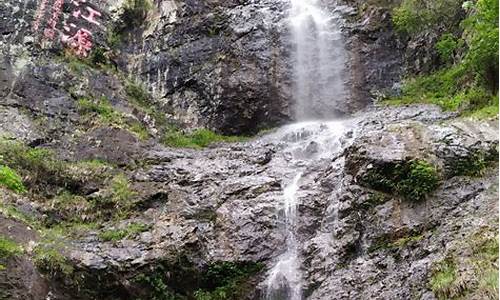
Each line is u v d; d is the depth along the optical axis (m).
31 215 10.85
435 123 11.87
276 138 15.09
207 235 11.14
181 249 10.59
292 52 17.27
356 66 17.02
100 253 10.25
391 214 10.09
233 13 18.14
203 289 10.72
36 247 9.83
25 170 11.86
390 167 10.40
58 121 13.60
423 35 16.70
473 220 9.20
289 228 11.18
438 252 9.03
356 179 10.73
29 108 13.61
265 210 11.44
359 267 9.75
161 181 12.58
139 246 10.58
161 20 18.14
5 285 8.82
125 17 17.98
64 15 16.41
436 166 10.27
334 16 18.11
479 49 12.73
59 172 12.08
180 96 16.70
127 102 15.55
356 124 14.67
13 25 15.32
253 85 16.45
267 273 10.73
